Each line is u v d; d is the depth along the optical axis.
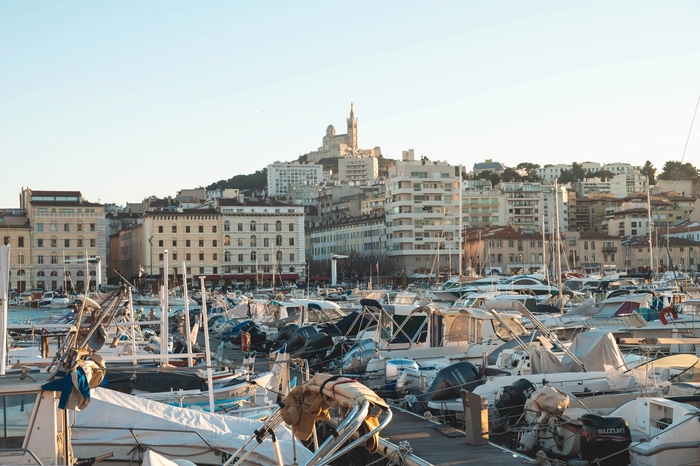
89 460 14.67
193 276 158.25
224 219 160.50
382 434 20.83
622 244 173.50
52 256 151.88
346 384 8.08
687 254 160.25
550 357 24.92
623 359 25.47
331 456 7.43
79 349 11.91
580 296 60.25
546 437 19.38
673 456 17.17
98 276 47.94
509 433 21.25
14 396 12.04
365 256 166.88
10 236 150.12
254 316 62.62
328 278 164.75
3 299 14.02
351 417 7.29
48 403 12.13
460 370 23.62
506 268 163.75
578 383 23.36
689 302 38.81
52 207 152.25
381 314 34.69
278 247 163.38
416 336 33.31
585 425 17.84
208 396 21.69
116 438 15.29
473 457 18.14
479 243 156.75
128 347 31.89
